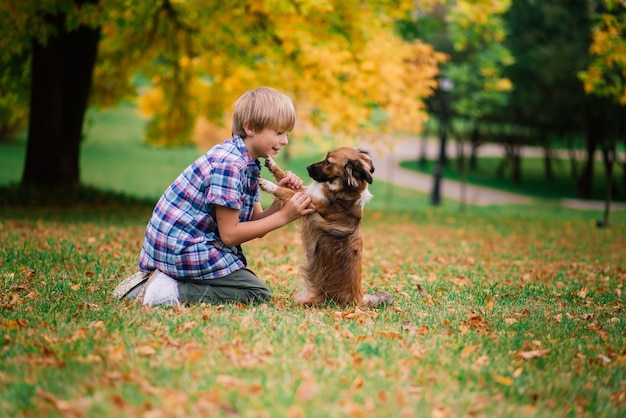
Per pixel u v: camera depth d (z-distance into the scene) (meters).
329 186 5.23
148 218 11.88
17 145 42.12
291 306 5.31
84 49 14.30
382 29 14.58
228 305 4.98
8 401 3.09
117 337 4.07
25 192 13.46
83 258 7.08
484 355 4.15
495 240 11.74
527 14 28.42
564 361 4.18
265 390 3.28
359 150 5.55
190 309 4.77
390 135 15.12
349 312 5.00
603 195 38.78
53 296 5.20
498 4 17.00
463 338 4.53
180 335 4.17
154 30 13.91
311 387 3.25
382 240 10.88
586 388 3.72
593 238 12.59
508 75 29.47
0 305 4.80
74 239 8.52
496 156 51.94
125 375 3.37
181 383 3.33
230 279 5.05
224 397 3.17
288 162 43.69
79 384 3.29
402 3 14.25
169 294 4.94
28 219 10.62
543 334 4.86
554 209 28.94
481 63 24.80
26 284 5.62
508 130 45.28
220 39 13.05
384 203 32.56
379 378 3.56
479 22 17.30
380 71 13.83
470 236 12.28
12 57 13.77
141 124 55.09
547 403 3.46
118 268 6.61
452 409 3.23
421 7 16.55
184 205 4.90
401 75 14.45
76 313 4.62
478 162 48.59
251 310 4.88
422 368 3.79
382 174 42.97
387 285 6.70
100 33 14.48
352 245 5.30
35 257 6.91
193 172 4.88
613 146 14.97
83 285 5.70
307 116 15.57
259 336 4.19
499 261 9.07
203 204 4.88
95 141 46.75
